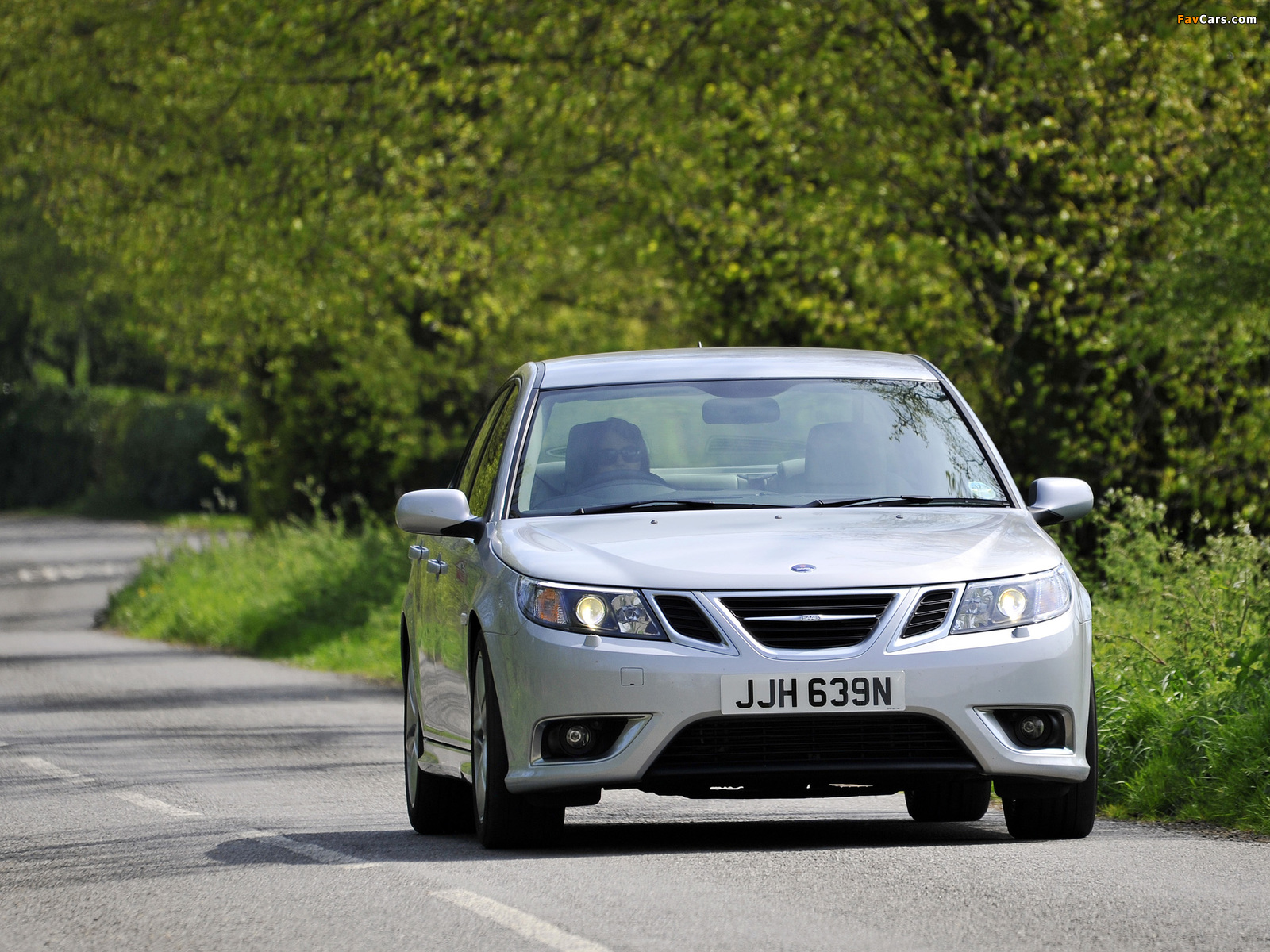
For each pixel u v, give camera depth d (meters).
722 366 25.62
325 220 71.31
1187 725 28.28
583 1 64.69
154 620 85.75
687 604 21.03
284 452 107.62
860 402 25.06
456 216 68.56
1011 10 57.09
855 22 59.94
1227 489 55.91
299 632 72.44
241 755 37.38
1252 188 48.75
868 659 20.72
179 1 77.56
